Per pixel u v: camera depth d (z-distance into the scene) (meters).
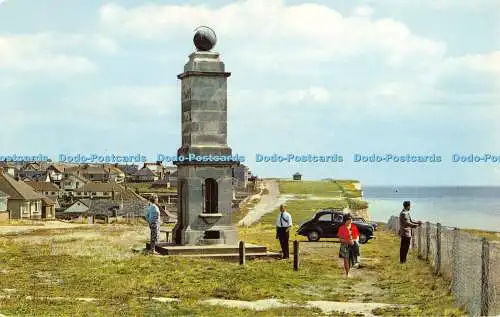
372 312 18.91
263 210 113.88
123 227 59.09
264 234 50.19
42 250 31.78
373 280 26.08
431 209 173.50
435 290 22.77
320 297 22.09
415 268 28.36
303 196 144.00
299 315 18.22
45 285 22.25
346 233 27.11
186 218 32.91
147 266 26.33
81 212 124.44
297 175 190.25
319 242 41.88
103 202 126.62
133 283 22.84
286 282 24.72
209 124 32.84
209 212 33.19
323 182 179.88
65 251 31.52
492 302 17.27
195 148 32.56
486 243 16.77
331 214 42.72
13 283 22.55
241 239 43.56
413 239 36.66
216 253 31.47
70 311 17.72
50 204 121.81
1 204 89.81
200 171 32.69
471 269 18.55
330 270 28.34
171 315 17.78
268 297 21.52
